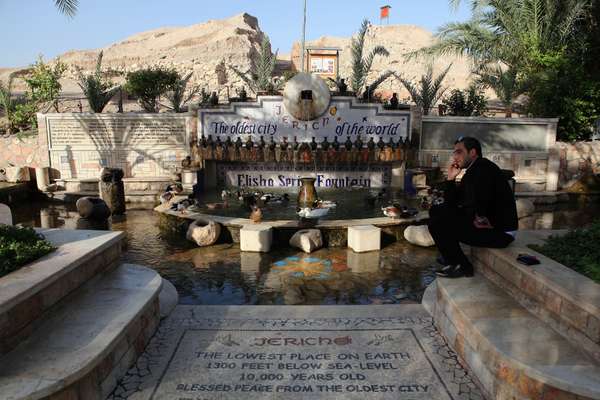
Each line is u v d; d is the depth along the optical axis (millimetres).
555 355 3318
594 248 4301
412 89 16891
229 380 3957
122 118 14383
